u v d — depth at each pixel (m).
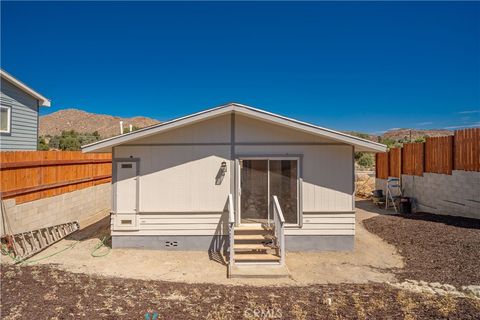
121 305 4.99
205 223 8.55
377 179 17.55
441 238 8.81
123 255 8.05
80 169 12.05
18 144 12.88
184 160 8.58
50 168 10.07
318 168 8.54
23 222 8.73
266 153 8.55
